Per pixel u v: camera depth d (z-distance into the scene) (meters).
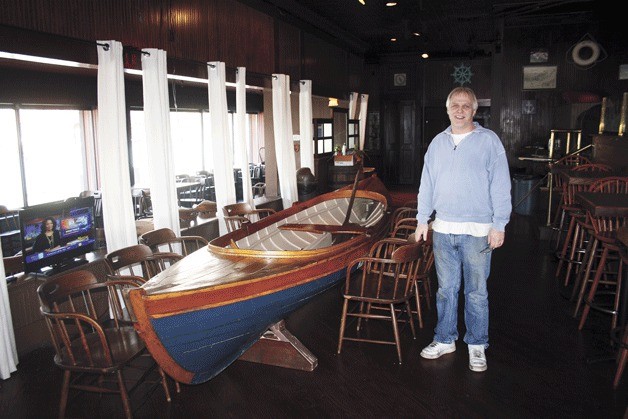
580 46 10.21
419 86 13.65
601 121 9.37
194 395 3.24
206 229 6.10
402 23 10.14
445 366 3.56
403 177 14.28
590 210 3.87
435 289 5.23
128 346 2.93
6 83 6.19
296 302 3.38
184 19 5.79
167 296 2.68
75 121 7.94
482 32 11.13
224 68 6.18
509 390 3.22
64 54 4.20
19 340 3.83
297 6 8.50
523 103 10.68
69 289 2.97
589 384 3.28
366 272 3.81
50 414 3.06
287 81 7.81
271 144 8.71
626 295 3.50
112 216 4.51
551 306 4.61
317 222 5.29
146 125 5.07
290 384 3.36
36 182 7.55
